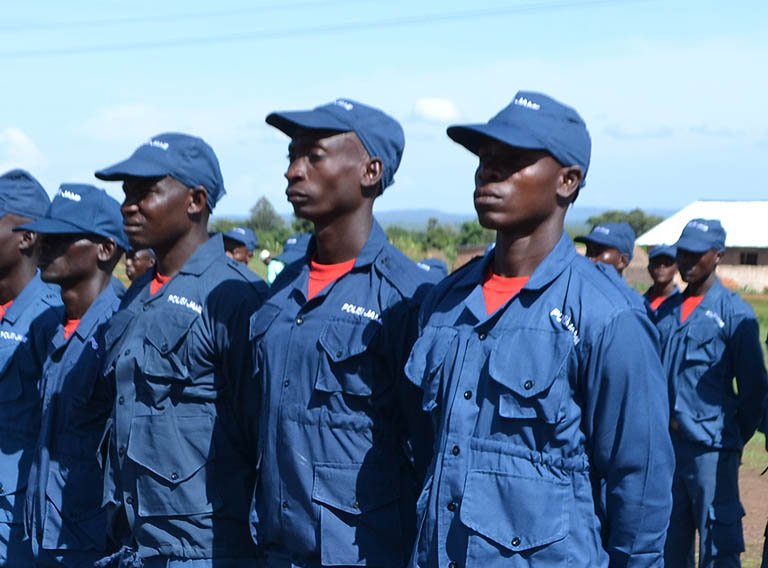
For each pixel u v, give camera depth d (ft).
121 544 15.83
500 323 11.27
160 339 14.88
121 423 15.14
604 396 10.80
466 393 11.22
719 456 23.85
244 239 36.60
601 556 11.00
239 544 14.94
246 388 14.76
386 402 13.11
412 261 14.26
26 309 19.21
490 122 11.33
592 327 10.80
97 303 17.61
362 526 12.95
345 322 13.19
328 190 13.32
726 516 23.72
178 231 15.40
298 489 13.14
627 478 10.87
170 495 14.73
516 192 11.14
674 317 24.91
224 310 14.82
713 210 180.45
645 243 173.37
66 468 17.26
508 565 10.71
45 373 17.75
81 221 17.33
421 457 13.23
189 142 15.42
